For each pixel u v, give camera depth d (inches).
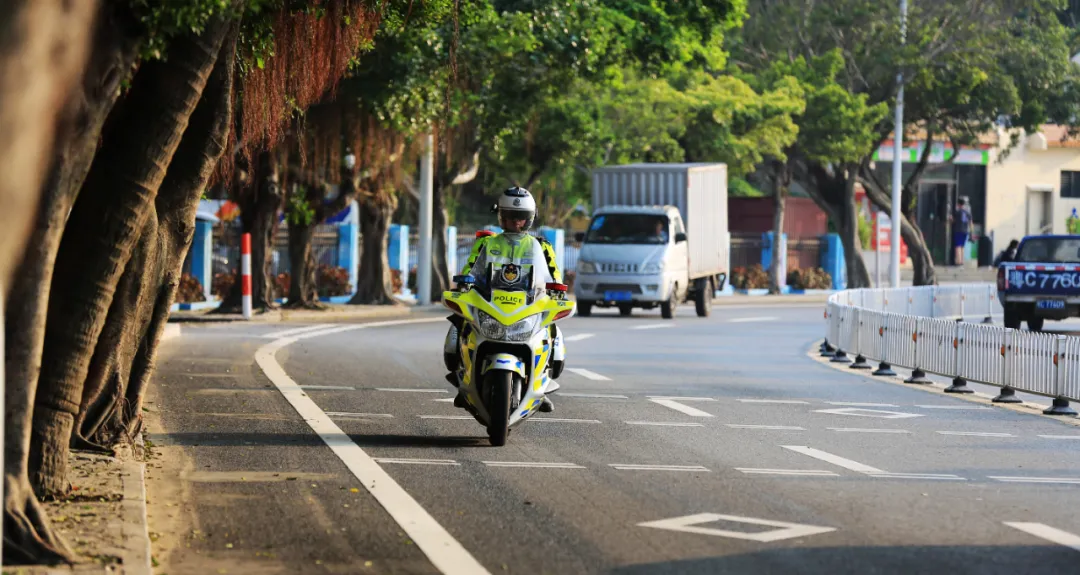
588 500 1101.1
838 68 5979.3
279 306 3846.0
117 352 1203.2
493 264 1403.8
